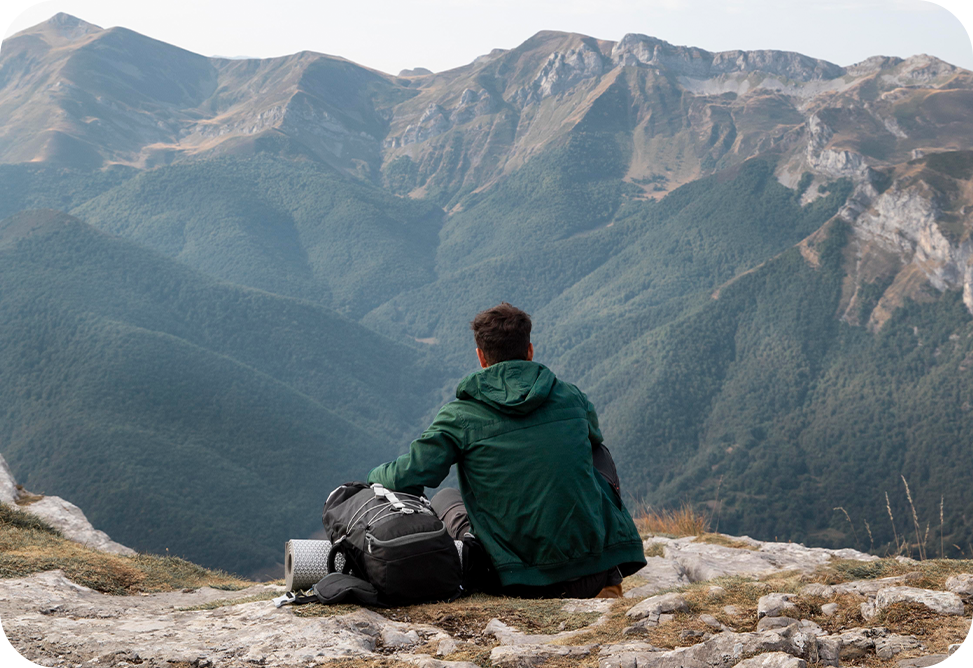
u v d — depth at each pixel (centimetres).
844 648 228
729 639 218
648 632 268
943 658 202
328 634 277
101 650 274
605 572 341
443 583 330
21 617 339
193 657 260
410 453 341
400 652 270
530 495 327
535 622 301
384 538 322
